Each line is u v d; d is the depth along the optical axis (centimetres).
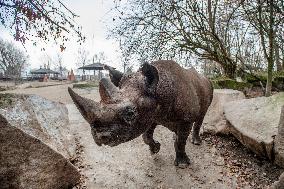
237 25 1164
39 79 4831
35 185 379
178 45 1175
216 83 1060
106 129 347
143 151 591
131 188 475
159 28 1141
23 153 374
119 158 560
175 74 474
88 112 344
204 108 588
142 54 1156
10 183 368
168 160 561
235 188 490
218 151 609
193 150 606
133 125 372
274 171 532
